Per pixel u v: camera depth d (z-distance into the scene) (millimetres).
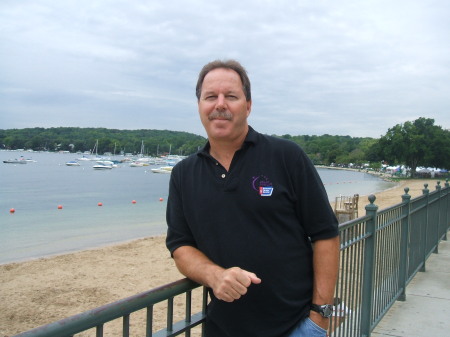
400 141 88562
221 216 2186
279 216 2191
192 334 6480
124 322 1879
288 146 2277
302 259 2291
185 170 2371
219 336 2324
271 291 2164
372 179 98938
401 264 6055
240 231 2160
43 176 77438
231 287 1973
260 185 2172
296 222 2283
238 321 2217
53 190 49031
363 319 4570
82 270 12711
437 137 89125
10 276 11977
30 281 11445
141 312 8336
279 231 2203
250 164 2211
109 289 10742
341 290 3736
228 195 2186
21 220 25938
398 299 6066
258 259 2143
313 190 2264
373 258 4535
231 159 2303
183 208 2344
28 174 82375
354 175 122938
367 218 4371
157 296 2004
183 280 2219
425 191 7582
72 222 25391
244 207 2166
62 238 19766
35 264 13500
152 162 155375
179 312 8219
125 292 10523
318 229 2295
